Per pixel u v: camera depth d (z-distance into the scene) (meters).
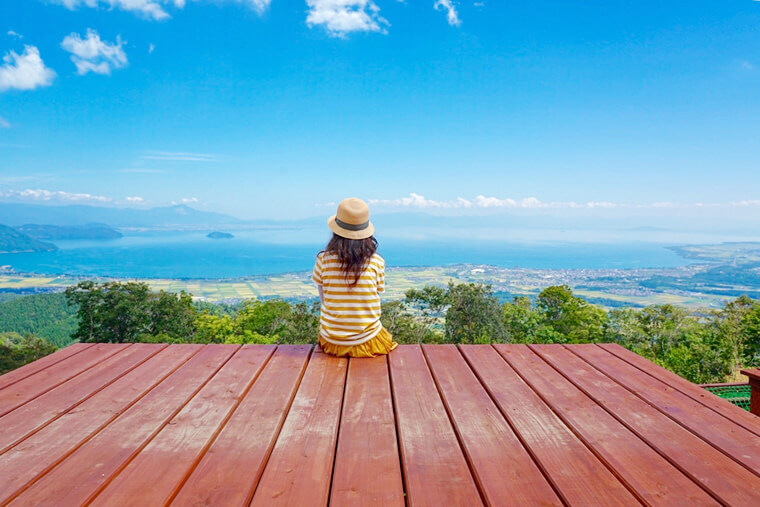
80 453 1.62
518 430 1.83
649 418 1.95
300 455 1.62
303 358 2.80
